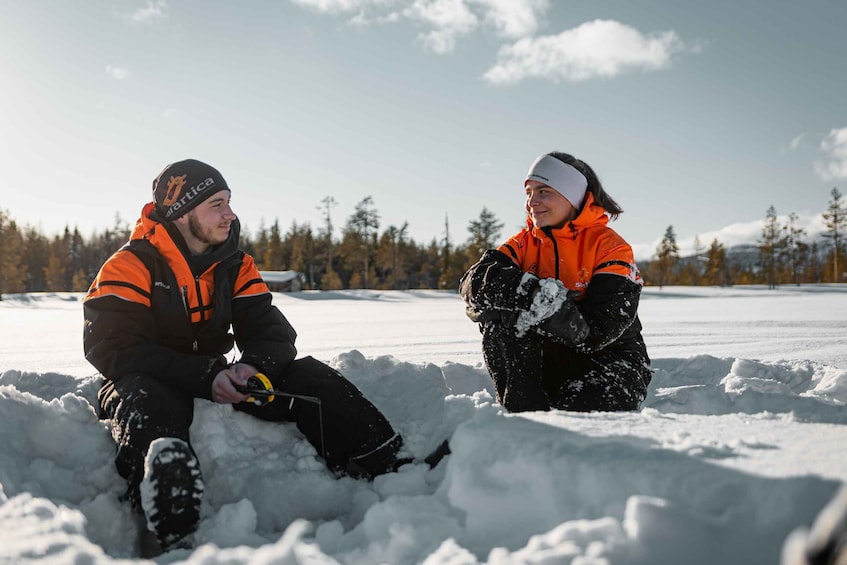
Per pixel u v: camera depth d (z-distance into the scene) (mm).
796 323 10711
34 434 2199
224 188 2584
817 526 771
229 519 1810
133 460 2002
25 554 1359
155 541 1903
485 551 1523
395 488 1976
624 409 2656
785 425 1933
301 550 1391
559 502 1534
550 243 2957
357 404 2240
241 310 2711
